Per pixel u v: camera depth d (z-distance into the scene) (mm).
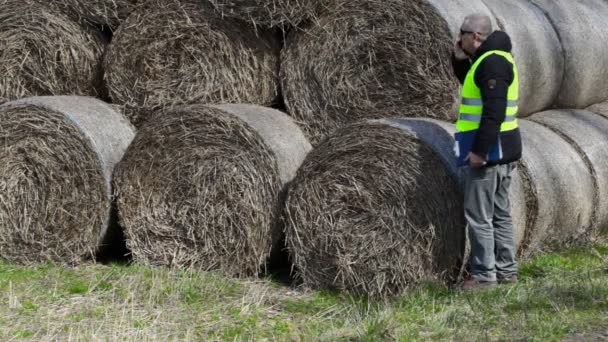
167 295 8742
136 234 9898
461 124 8734
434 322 7770
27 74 10742
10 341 7480
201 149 9641
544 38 11008
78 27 10633
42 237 10102
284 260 10078
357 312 8219
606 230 11141
